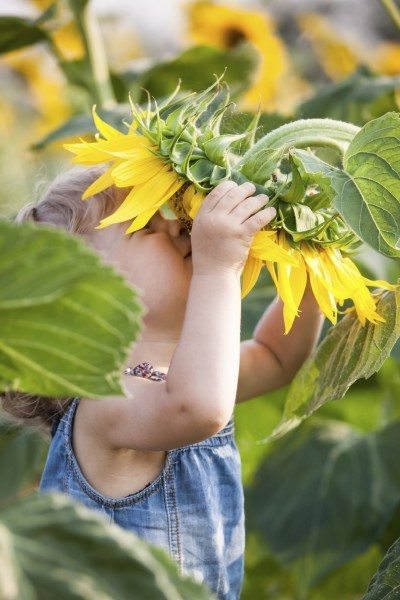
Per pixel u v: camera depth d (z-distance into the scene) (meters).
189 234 2.15
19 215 2.36
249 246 1.83
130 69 4.26
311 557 2.94
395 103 4.00
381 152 1.73
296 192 1.82
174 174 1.85
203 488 2.13
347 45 5.73
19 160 5.14
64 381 1.19
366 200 1.71
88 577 1.02
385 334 1.96
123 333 1.12
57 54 3.71
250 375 2.44
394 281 3.28
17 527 1.05
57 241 1.05
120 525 2.05
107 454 2.04
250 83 4.12
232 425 2.31
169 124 1.87
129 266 2.12
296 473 3.12
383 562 1.95
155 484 2.08
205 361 1.84
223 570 2.17
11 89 5.98
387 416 3.66
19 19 3.61
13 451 3.47
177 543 2.08
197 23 4.87
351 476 3.06
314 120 1.90
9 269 1.06
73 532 1.05
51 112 5.55
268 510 3.06
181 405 1.85
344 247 1.91
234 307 1.86
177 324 2.14
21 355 1.17
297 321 2.42
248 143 1.97
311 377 2.15
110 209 2.24
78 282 1.07
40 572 1.01
